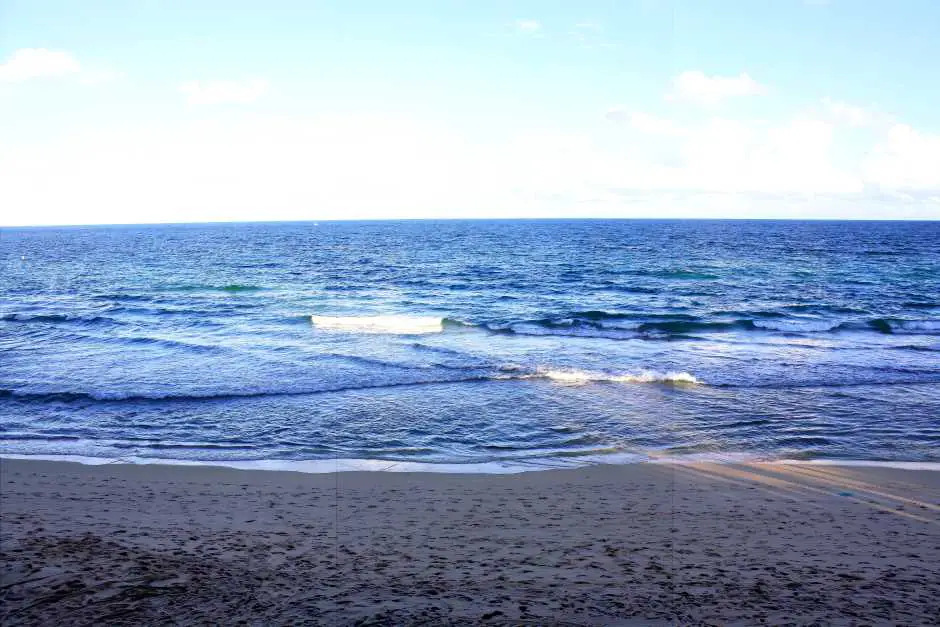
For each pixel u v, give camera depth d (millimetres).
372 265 51781
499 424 10969
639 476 8359
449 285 36688
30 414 11664
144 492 7641
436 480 8219
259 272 46531
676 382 13938
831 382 13945
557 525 6480
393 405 12125
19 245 94938
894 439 10094
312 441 10102
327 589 4766
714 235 100188
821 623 4270
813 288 33719
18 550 5445
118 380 14242
